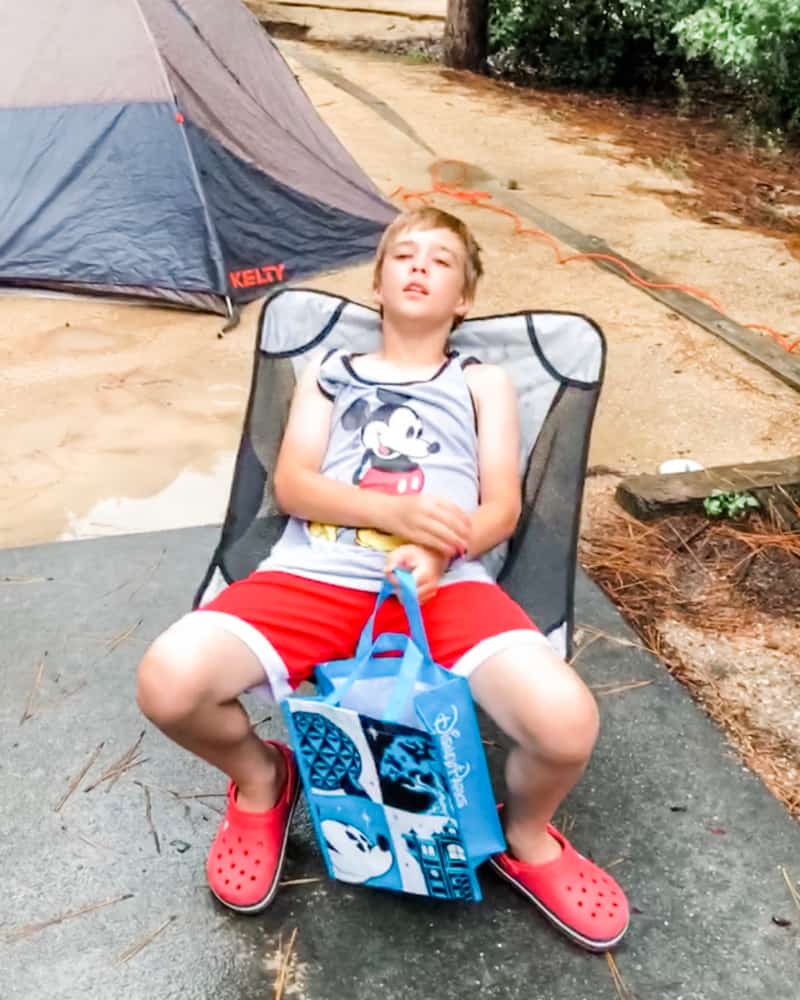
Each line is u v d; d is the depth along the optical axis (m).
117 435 3.41
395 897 1.82
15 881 1.83
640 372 3.88
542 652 1.65
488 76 9.02
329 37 10.09
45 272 4.42
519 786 1.67
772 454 3.34
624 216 5.64
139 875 1.85
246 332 4.23
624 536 2.85
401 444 1.91
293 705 1.60
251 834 1.79
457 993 1.67
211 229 4.36
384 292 2.01
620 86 8.81
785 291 4.68
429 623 1.73
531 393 2.06
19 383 3.73
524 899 1.81
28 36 4.38
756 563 2.74
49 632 2.41
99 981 1.68
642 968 1.71
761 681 2.34
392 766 1.58
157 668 1.61
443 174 6.21
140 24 4.38
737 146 7.18
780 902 1.82
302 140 4.93
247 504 2.04
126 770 2.06
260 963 1.71
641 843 1.93
